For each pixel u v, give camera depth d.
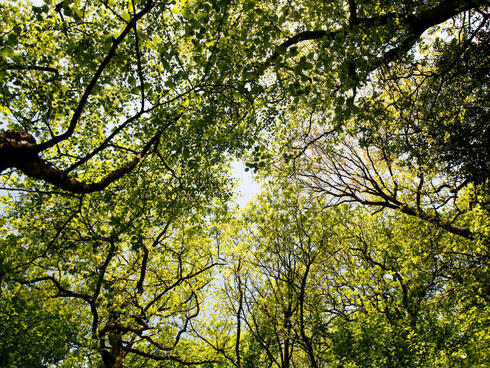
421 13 8.05
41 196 9.89
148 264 14.52
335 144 12.70
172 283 14.95
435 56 9.79
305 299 12.25
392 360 10.23
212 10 6.35
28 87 8.33
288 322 10.88
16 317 9.48
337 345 11.48
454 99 9.08
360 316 13.05
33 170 5.00
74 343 10.52
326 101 8.85
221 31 6.80
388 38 7.92
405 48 8.52
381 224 17.53
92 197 9.77
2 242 9.21
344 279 16.48
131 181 10.50
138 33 5.71
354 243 17.36
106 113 10.74
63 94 8.55
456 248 11.51
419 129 9.50
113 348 12.02
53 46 9.66
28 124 8.55
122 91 10.23
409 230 13.62
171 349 13.16
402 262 13.99
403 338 10.64
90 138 11.48
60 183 5.54
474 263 10.38
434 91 10.05
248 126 10.10
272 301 11.66
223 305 14.20
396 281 13.34
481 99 8.28
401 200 14.09
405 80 12.02
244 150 10.34
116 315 11.92
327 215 12.12
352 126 11.88
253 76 7.41
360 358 10.98
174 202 10.57
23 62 8.61
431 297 13.41
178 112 8.30
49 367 9.90
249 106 9.35
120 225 8.38
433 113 9.26
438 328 10.63
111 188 10.52
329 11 8.10
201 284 15.86
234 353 16.77
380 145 11.26
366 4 8.22
